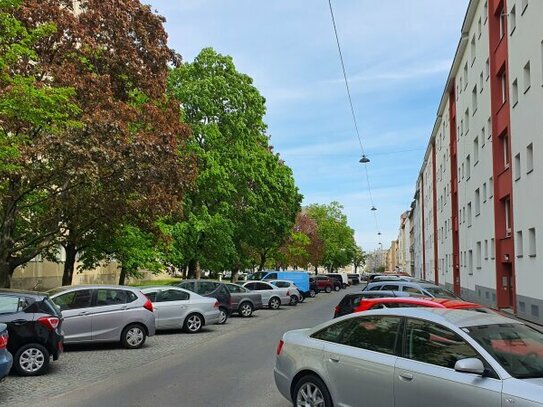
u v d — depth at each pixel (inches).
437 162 2190.0
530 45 785.6
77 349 533.0
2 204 604.4
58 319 409.7
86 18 738.2
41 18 657.0
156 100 829.2
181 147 876.0
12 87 446.6
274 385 353.7
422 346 218.1
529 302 799.1
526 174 812.0
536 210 762.8
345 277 2760.8
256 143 1358.3
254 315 1007.6
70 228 738.8
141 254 894.4
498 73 1019.9
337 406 238.8
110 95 682.2
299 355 262.1
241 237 1414.9
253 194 1306.6
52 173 549.0
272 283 1302.9
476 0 1201.4
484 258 1170.6
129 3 791.7
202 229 1139.9
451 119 1700.3
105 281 1489.9
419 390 206.5
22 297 402.3
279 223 1480.1
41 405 305.3
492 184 1098.7
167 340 618.2
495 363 192.1
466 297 1425.9
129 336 537.0
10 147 444.1
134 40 805.2
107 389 346.3
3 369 305.3
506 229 1007.6
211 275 1804.9
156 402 307.9
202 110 1202.6
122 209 688.4
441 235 2065.7
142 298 554.3
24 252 722.8
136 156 580.1
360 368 230.8
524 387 179.2
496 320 227.5
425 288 637.3
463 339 206.4
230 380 371.6
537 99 754.2
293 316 975.0
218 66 1259.8
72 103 546.9
